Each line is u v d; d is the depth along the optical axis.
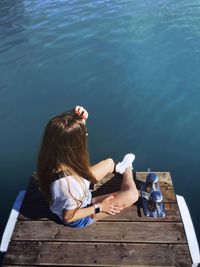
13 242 1.62
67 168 1.39
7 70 3.87
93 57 4.05
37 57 4.09
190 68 3.76
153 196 1.69
